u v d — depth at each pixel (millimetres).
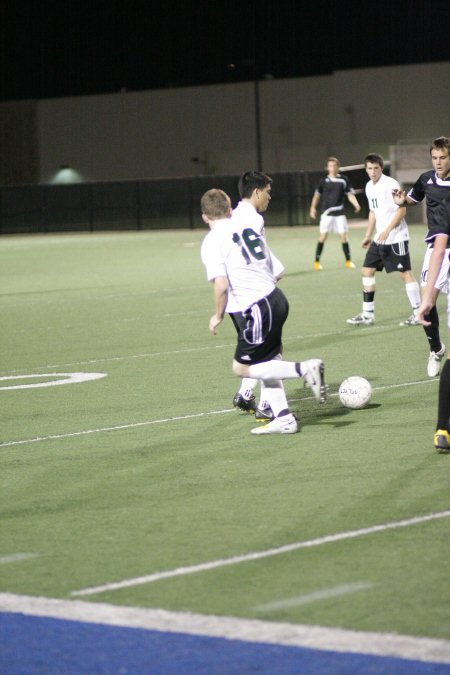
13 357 44688
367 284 48125
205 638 15281
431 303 27141
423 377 35156
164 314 56938
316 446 26453
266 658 14516
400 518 20375
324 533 19703
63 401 34250
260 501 21953
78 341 48375
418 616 15688
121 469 25172
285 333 47156
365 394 30219
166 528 20500
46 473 25125
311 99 196375
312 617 15828
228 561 18438
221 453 26219
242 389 30172
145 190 150250
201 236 130875
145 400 33656
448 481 22797
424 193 30266
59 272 88250
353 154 190250
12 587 17719
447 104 186750
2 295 71500
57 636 15617
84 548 19594
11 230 158125
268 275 27016
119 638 15445
